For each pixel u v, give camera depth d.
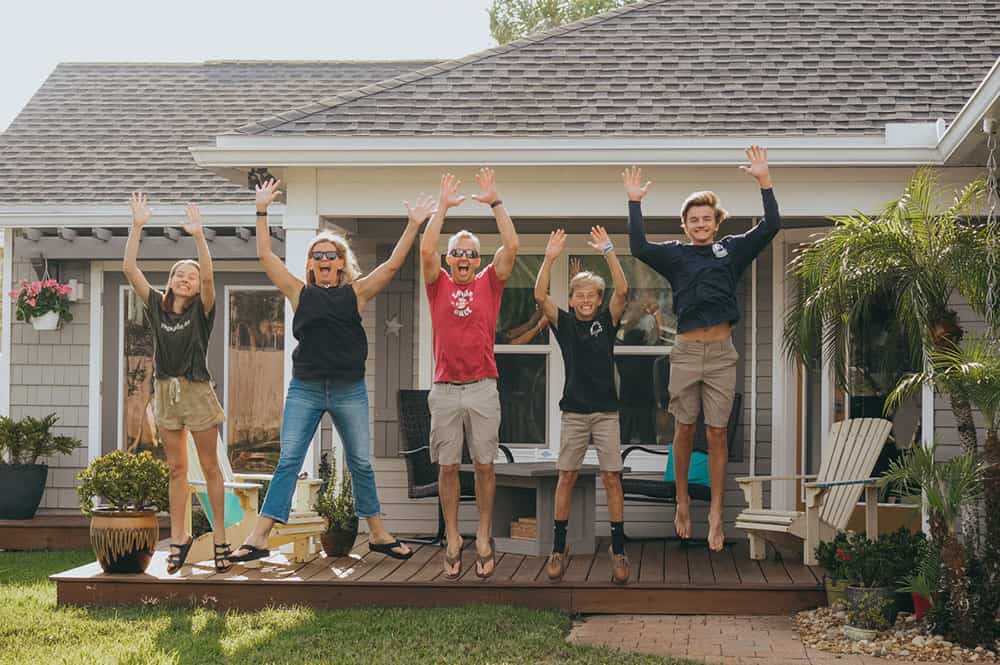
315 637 6.88
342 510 8.82
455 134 8.85
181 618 7.47
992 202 8.09
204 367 7.82
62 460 12.05
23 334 12.16
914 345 7.62
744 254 7.27
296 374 7.36
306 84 14.70
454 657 6.44
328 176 9.07
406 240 7.38
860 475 8.67
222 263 12.22
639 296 10.73
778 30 10.49
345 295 7.31
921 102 9.28
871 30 10.41
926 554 7.18
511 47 10.34
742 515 8.74
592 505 9.20
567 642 6.84
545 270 7.42
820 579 7.88
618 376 10.72
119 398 12.16
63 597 7.95
